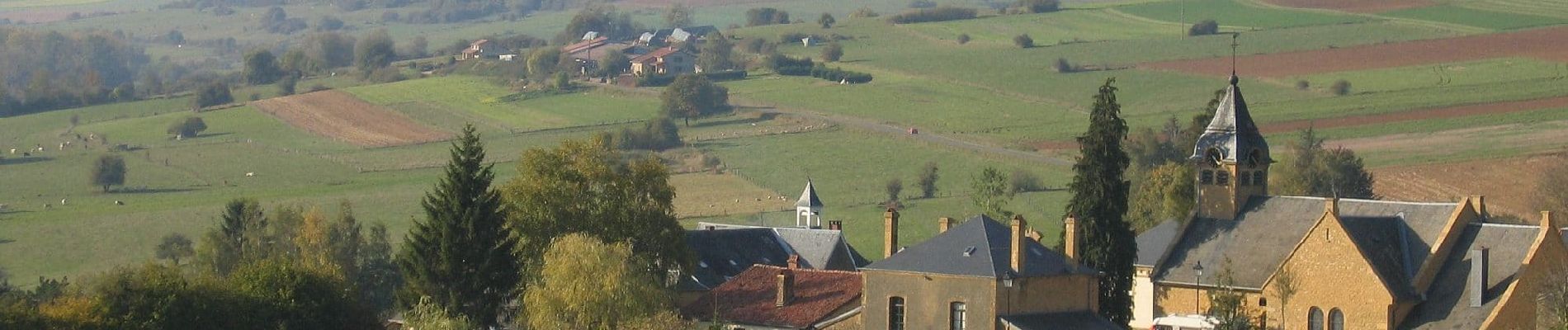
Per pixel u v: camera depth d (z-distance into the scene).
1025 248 195.50
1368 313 197.75
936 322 195.00
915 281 196.38
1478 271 193.88
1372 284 197.25
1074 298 198.88
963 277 192.75
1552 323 186.25
